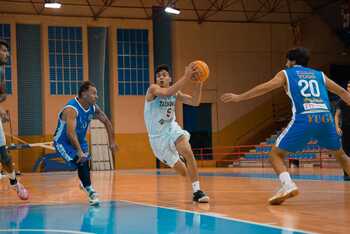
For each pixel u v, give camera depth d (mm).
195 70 7641
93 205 7812
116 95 30406
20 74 29203
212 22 32156
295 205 7422
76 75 30000
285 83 7320
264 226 5328
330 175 16531
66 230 5359
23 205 8188
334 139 7336
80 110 7887
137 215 6516
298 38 33281
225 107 32250
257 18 32812
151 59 31094
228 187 11727
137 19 30953
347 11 30953
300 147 7359
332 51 33594
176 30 31500
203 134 31984
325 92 7422
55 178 19328
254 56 32750
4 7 28734
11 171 8766
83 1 29984
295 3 33219
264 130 32719
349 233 4859
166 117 8195
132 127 30594
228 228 5254
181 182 14523
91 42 30391
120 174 21438
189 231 5137
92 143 29281
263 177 16078
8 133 28578
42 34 29438
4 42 8211
